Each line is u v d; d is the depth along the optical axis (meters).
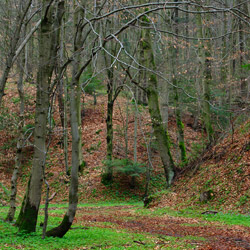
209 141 20.17
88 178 24.94
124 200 22.72
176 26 16.25
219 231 9.62
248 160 15.01
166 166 19.08
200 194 14.95
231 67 25.17
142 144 28.48
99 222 12.43
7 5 10.09
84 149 28.48
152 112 18.48
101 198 22.89
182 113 32.53
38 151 8.27
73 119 8.09
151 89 18.12
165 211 14.65
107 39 7.12
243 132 17.97
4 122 28.02
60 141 28.77
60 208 18.27
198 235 9.30
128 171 23.56
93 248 7.07
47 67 8.41
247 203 12.56
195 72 22.67
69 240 7.83
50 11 8.45
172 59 19.62
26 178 25.42
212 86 25.64
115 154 26.98
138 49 17.95
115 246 7.39
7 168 26.12
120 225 11.67
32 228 8.17
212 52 21.53
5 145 27.31
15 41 9.58
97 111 33.62
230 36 19.92
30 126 26.53
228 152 17.08
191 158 20.89
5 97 30.59
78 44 8.29
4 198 20.61
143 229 10.66
